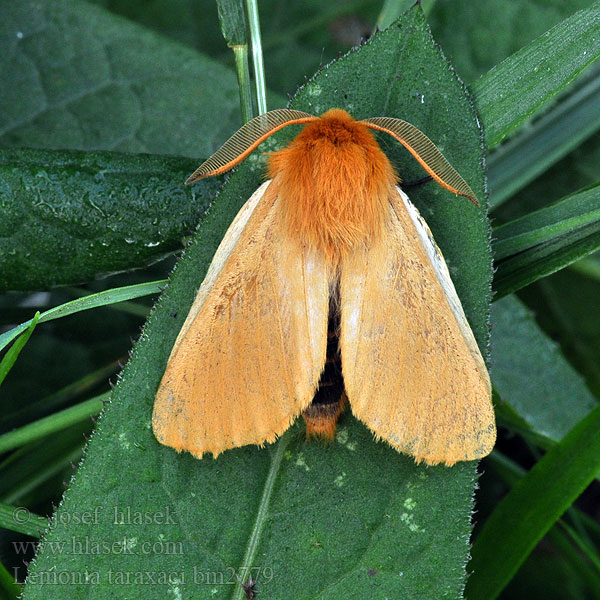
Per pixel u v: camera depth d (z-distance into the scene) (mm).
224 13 256
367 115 251
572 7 278
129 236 258
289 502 250
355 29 286
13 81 274
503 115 253
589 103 271
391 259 244
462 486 248
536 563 268
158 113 273
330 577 249
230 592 250
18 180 256
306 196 243
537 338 271
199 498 250
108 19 275
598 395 278
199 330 244
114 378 269
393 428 244
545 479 254
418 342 243
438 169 246
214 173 245
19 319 271
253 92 269
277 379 244
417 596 248
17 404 271
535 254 254
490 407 243
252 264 244
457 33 280
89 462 248
